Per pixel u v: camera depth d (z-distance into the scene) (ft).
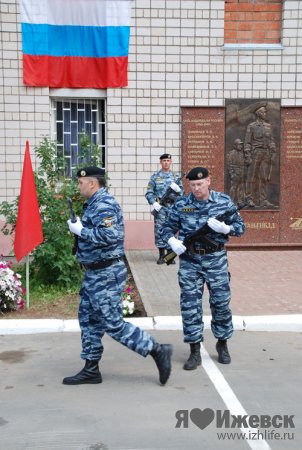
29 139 35.32
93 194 14.97
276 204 36.52
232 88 36.04
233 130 36.11
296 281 27.73
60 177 26.63
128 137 35.96
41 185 25.68
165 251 31.78
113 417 13.06
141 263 32.35
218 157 36.17
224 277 16.52
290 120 36.22
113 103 35.65
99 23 35.12
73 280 26.27
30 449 11.46
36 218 22.85
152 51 35.53
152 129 35.99
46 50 34.86
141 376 15.92
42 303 23.98
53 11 34.76
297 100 36.24
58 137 36.42
